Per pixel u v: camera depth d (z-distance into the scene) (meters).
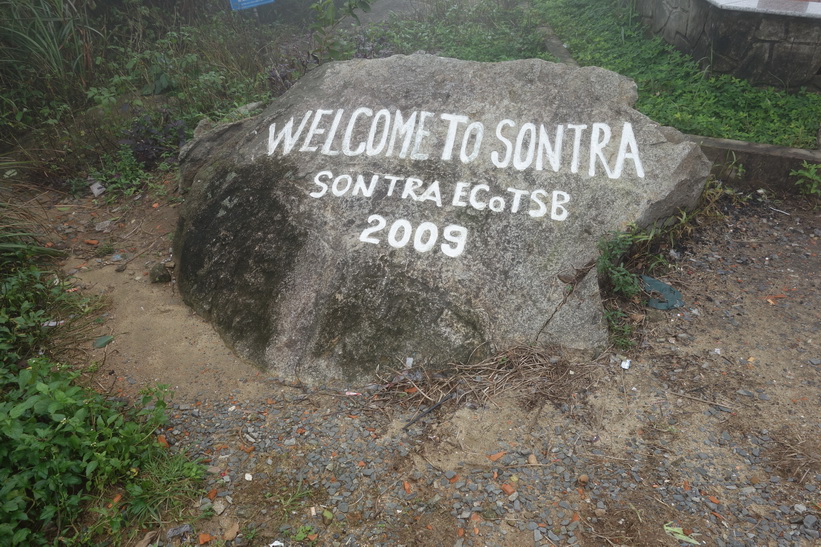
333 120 4.91
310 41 8.59
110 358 3.96
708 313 4.09
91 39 7.89
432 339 3.78
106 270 4.95
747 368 3.60
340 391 3.64
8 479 2.84
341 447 3.24
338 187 4.49
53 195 6.14
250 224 4.49
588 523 2.77
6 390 3.53
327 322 3.90
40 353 3.95
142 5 8.81
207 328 4.23
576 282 3.94
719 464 3.02
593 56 7.59
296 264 4.19
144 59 7.90
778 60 6.18
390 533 2.78
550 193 4.28
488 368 3.68
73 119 6.93
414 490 2.98
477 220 4.20
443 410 3.45
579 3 9.70
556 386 3.54
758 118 5.85
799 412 3.28
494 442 3.23
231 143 5.15
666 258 4.64
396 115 4.81
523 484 2.98
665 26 7.66
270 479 3.07
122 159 6.29
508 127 4.60
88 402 3.11
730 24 6.21
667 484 2.94
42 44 7.42
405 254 4.09
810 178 5.18
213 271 4.43
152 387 3.70
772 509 2.78
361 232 4.23
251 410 3.52
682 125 5.72
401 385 3.62
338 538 2.77
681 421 3.28
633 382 3.56
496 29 9.18
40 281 4.57
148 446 3.12
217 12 9.61
